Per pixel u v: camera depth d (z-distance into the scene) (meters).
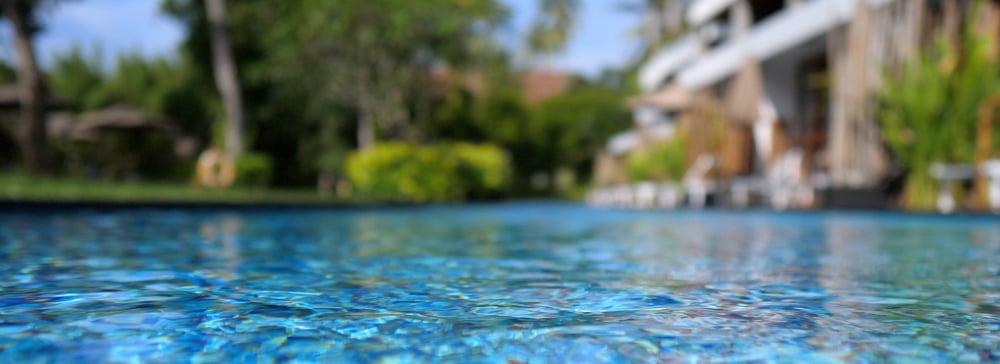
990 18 10.35
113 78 38.81
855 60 11.77
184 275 2.67
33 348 1.39
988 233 5.72
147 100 36.06
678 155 19.11
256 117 30.70
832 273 2.85
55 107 19.88
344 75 26.62
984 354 1.40
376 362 1.32
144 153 25.77
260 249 3.96
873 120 11.52
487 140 40.00
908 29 11.07
